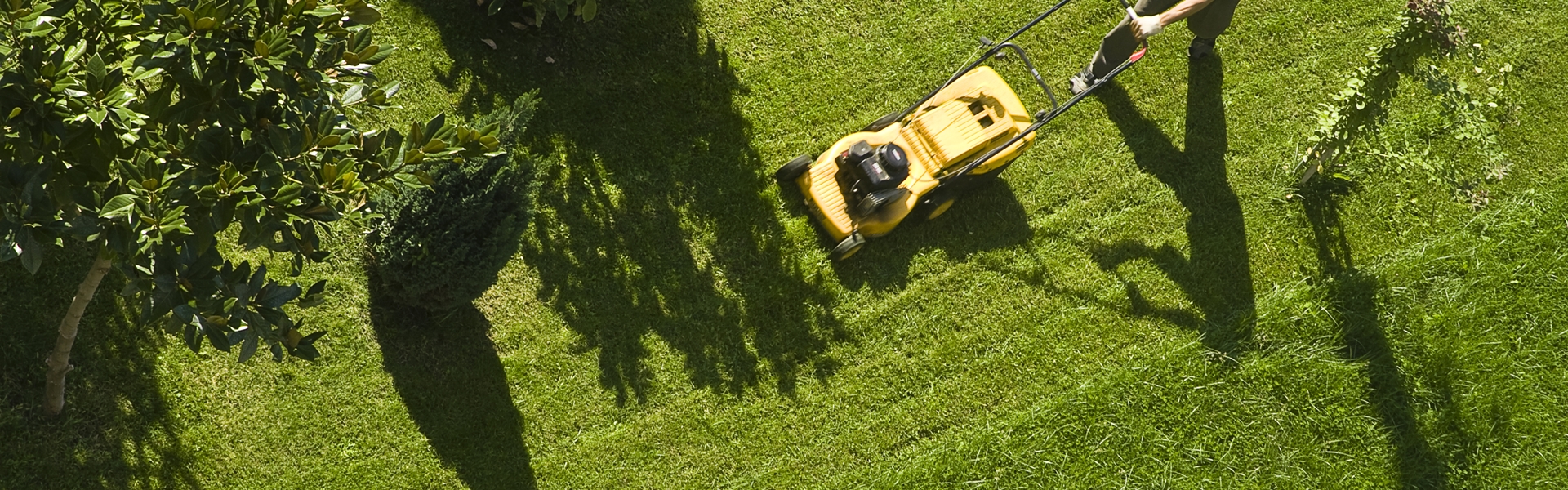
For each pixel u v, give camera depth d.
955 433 8.77
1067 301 9.29
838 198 8.91
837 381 8.79
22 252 4.69
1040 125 8.78
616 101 9.28
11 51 4.71
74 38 4.95
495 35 9.26
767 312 8.87
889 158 8.60
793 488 8.47
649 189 9.02
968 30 10.20
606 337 8.55
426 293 7.80
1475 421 9.25
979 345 9.06
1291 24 10.62
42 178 4.81
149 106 5.07
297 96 5.32
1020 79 10.05
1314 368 9.25
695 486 8.37
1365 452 9.09
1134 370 9.08
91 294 6.15
